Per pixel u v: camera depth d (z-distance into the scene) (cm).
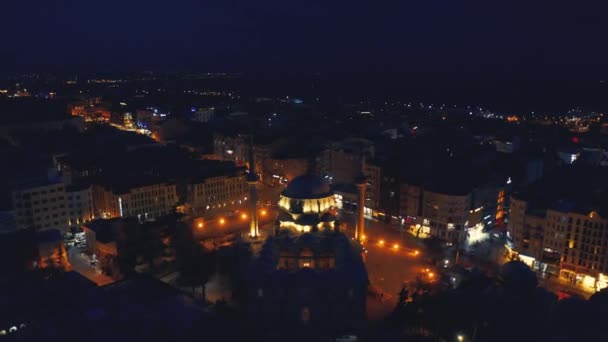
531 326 10606
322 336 11538
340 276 11981
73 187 18138
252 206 15788
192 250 15088
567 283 14262
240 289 12800
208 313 11719
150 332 10594
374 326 11856
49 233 14688
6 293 11700
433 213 17762
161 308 11656
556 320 10644
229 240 16962
